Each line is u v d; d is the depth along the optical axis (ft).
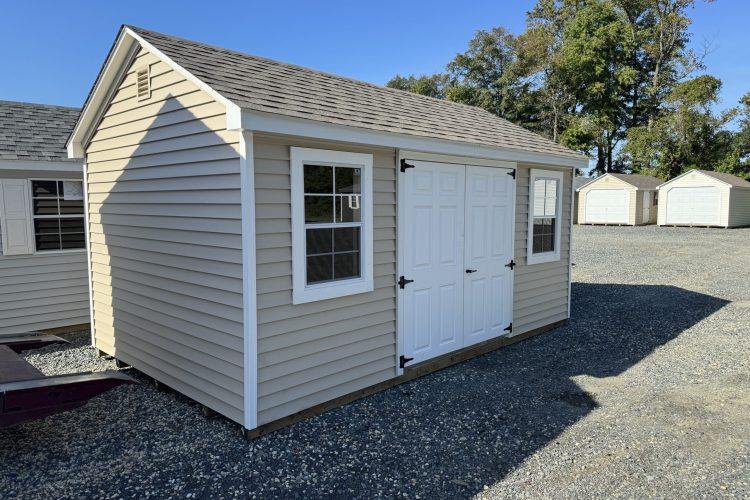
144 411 14.47
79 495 10.16
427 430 13.10
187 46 15.70
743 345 21.08
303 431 13.05
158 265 15.65
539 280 23.16
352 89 18.44
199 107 13.34
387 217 15.76
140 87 15.78
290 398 13.35
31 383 11.07
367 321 15.37
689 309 28.12
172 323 15.19
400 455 11.75
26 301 22.76
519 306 22.00
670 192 90.17
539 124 127.24
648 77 124.98
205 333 13.79
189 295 14.33
